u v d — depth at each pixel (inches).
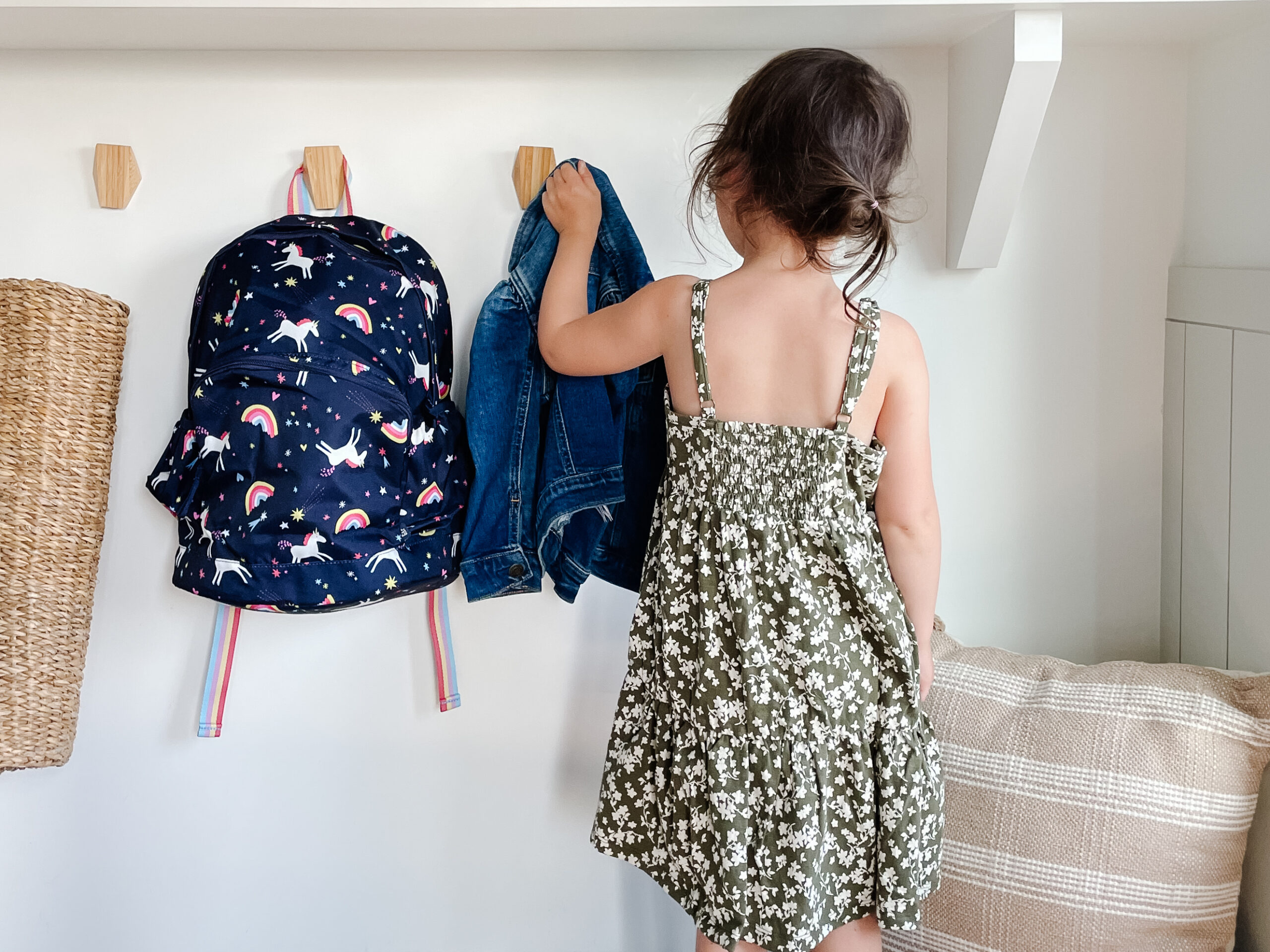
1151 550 46.4
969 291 44.1
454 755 46.4
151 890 46.6
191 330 38.6
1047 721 39.0
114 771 45.7
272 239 36.8
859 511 34.3
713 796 33.8
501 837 47.1
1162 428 45.5
